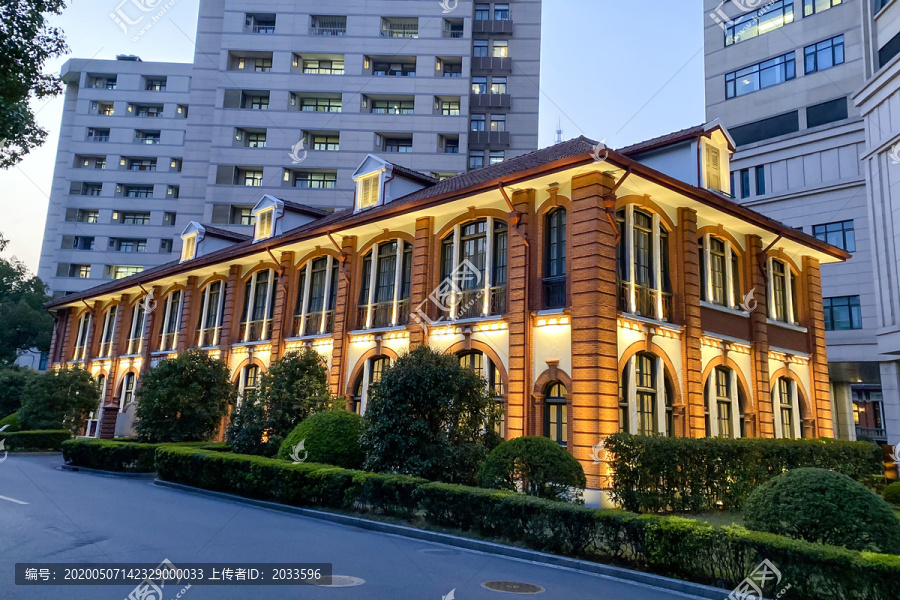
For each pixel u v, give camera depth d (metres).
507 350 15.18
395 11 46.78
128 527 9.58
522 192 15.30
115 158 64.00
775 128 35.25
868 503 7.42
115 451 18.53
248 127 45.09
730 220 17.47
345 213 24.73
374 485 11.21
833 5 33.53
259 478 13.24
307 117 45.34
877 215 26.62
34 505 11.61
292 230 24.67
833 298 31.94
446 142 46.44
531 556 8.45
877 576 5.96
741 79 37.25
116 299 33.44
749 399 17.73
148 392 20.42
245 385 23.73
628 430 13.86
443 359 13.09
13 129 10.39
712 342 16.80
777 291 20.36
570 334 13.83
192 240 30.09
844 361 31.06
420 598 6.20
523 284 14.88
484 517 9.55
